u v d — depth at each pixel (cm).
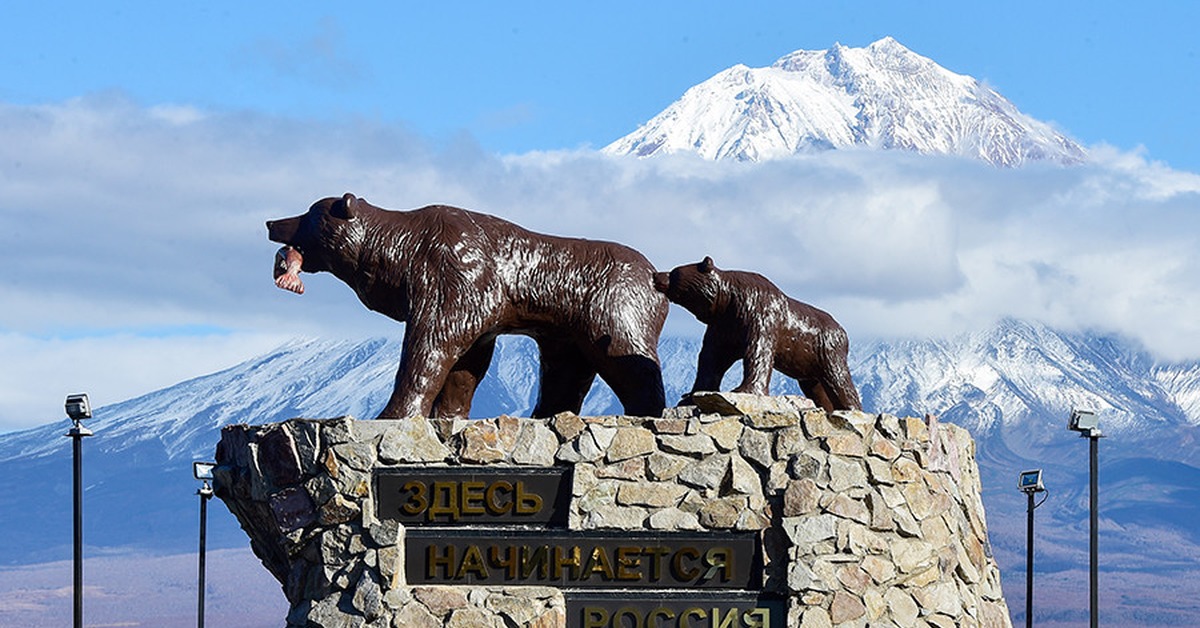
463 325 2969
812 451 2812
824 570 2780
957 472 2997
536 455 2816
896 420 2853
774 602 2792
